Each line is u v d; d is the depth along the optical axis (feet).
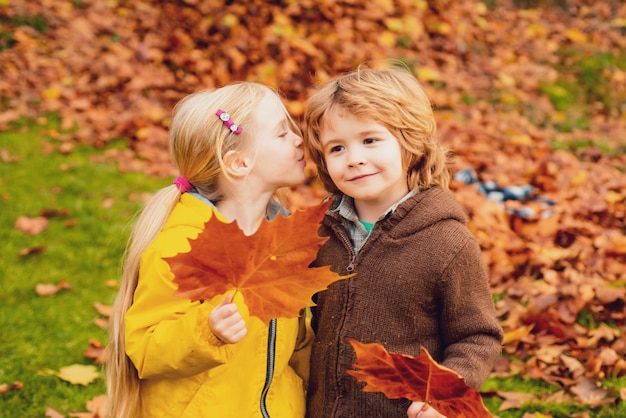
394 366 4.19
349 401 5.59
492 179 15.10
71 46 20.86
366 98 5.42
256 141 5.94
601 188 14.84
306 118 5.88
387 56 20.26
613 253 11.71
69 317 10.76
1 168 15.28
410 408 4.59
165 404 5.69
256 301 4.44
